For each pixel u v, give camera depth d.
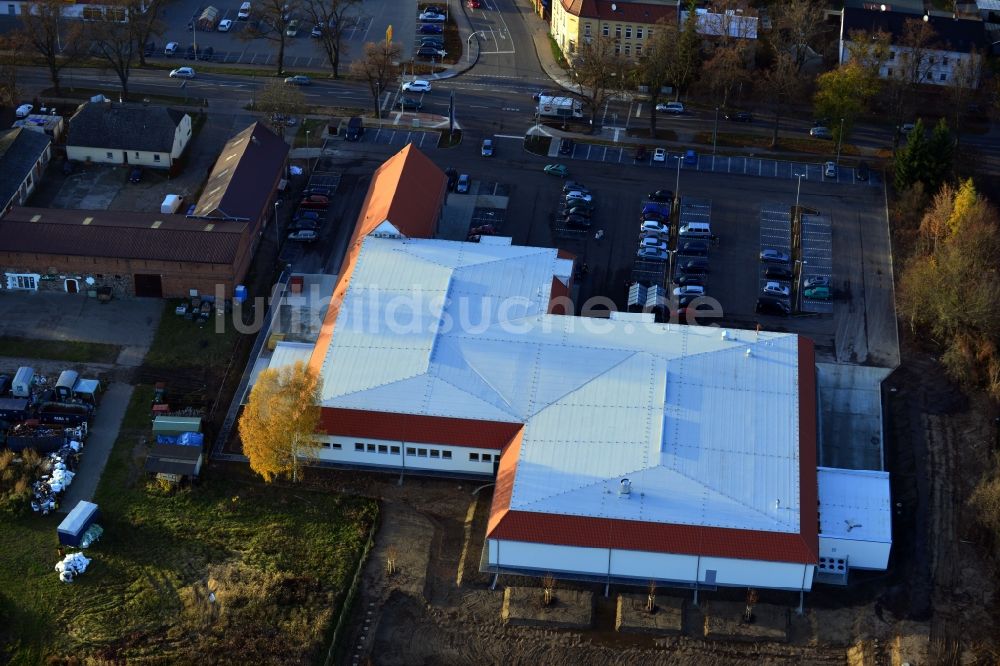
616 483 134.25
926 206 188.12
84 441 149.25
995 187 197.50
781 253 180.88
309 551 136.88
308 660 125.50
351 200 191.25
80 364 159.50
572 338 152.50
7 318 166.00
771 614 130.12
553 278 164.00
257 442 136.75
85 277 169.62
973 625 129.25
